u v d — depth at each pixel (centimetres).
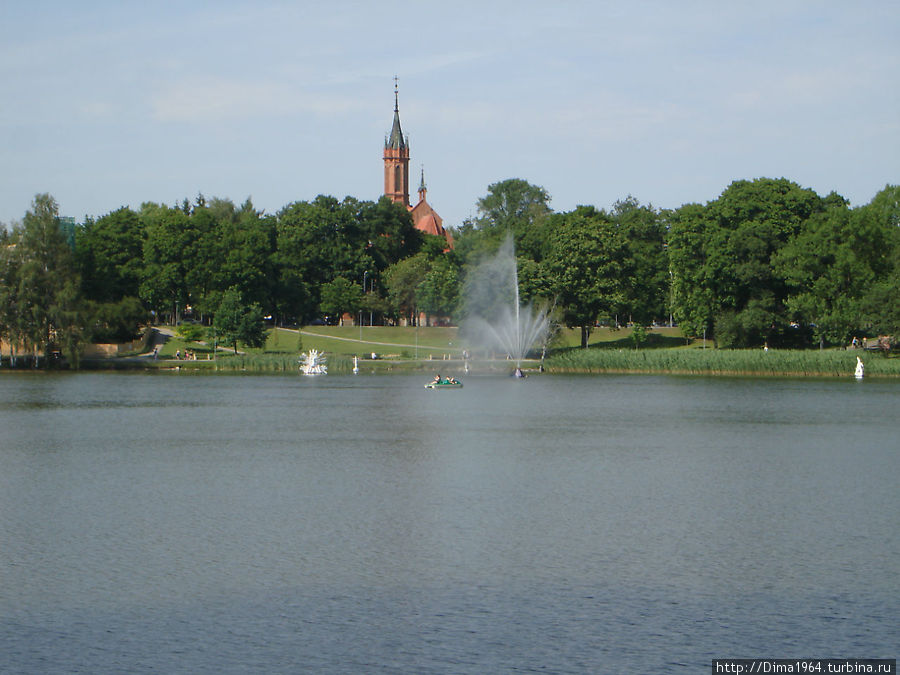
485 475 5906
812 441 7531
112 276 19450
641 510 4897
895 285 13925
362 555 4034
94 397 11488
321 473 5972
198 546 4166
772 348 16125
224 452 6881
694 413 9644
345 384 13750
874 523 4619
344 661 2959
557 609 3384
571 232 16988
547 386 13312
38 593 3550
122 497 5194
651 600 3484
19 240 15050
